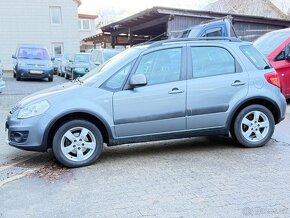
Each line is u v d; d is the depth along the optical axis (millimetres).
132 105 5605
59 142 5449
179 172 5129
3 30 32312
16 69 19359
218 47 6090
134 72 5707
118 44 25891
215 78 5938
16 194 4598
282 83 10156
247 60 6184
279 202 4043
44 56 19969
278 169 5113
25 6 32625
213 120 5957
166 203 4125
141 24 20547
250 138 6230
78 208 4109
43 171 5445
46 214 3998
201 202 4109
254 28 17906
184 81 5816
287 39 10594
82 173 5262
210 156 5836
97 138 5605
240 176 4875
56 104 5410
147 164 5555
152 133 5758
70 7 33938
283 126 7914
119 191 4535
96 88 5590
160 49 5863
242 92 6035
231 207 3959
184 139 7023
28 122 5391
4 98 12508
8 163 5891
